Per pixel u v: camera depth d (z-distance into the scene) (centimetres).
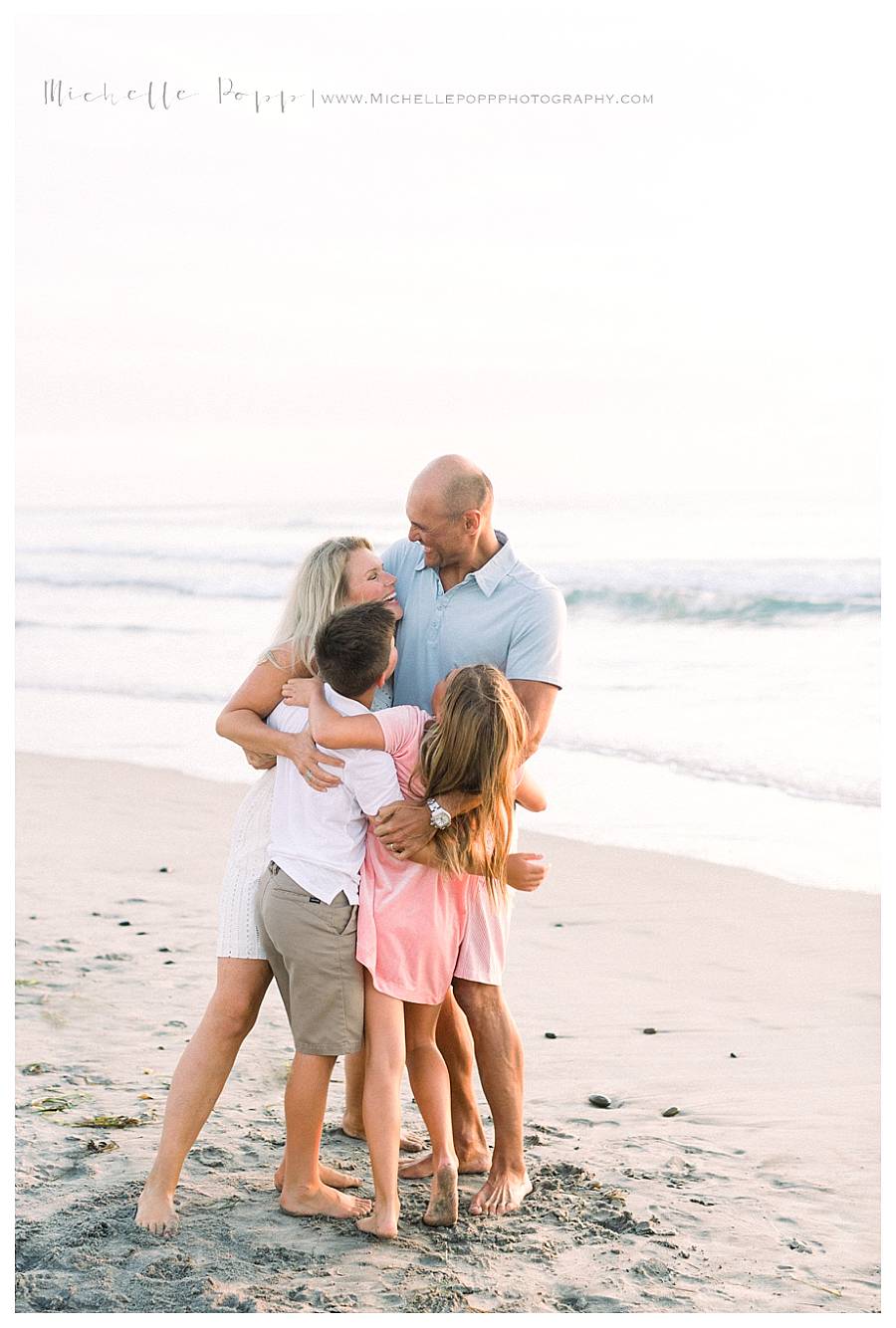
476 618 334
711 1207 317
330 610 325
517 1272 286
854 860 684
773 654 1265
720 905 607
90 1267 283
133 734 1049
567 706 1095
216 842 717
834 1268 288
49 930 545
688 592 1419
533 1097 389
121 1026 435
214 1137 356
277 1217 310
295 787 315
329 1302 270
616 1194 322
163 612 1597
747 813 796
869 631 1348
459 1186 332
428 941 309
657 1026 451
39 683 1240
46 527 2091
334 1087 401
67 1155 339
